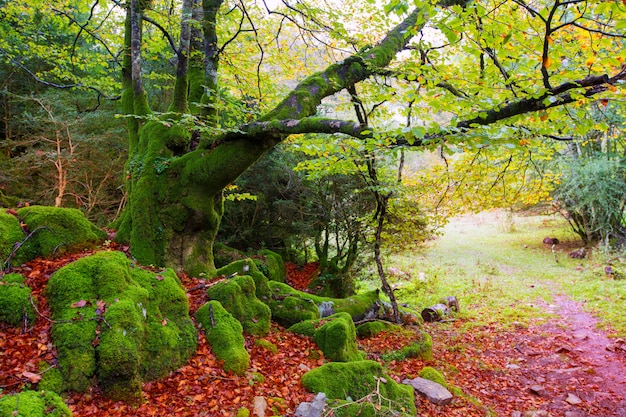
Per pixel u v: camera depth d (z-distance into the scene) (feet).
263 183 36.99
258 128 19.67
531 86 16.70
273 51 30.50
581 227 61.26
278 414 13.32
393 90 22.91
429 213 32.65
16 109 38.99
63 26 34.86
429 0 14.43
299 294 23.99
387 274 45.32
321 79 23.16
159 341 14.35
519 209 67.87
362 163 27.63
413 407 16.12
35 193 34.19
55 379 11.79
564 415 18.31
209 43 25.67
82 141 32.09
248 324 18.57
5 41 34.58
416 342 23.71
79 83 36.35
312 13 23.36
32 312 13.47
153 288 16.02
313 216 37.35
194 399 13.23
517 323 31.94
